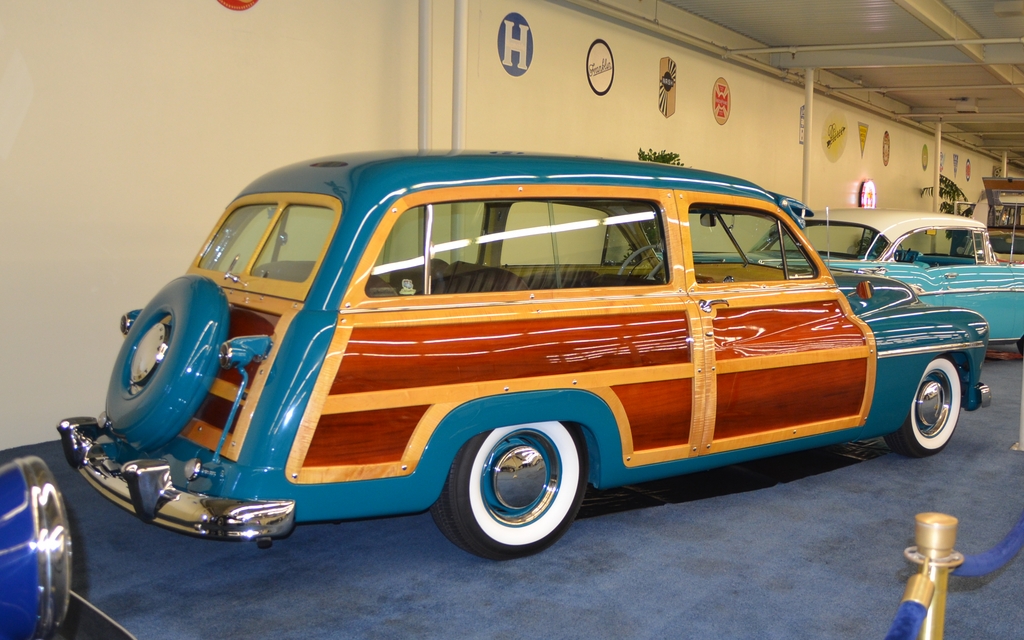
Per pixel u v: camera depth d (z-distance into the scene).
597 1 9.09
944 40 11.28
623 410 3.39
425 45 7.11
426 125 7.15
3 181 5.04
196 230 5.99
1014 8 9.94
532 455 3.29
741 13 10.74
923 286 7.41
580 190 3.39
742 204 3.93
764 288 3.92
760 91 12.95
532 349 3.16
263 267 3.30
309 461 2.78
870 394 4.27
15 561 1.44
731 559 3.39
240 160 6.21
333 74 6.78
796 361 3.90
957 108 18.38
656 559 3.38
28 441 5.27
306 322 2.81
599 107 9.61
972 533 3.71
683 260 3.63
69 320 5.40
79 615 1.74
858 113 16.98
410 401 2.91
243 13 6.12
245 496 2.72
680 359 3.53
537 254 3.34
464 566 3.30
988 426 5.80
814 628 2.83
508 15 8.28
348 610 2.91
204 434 2.97
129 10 5.49
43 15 5.11
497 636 2.74
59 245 5.31
